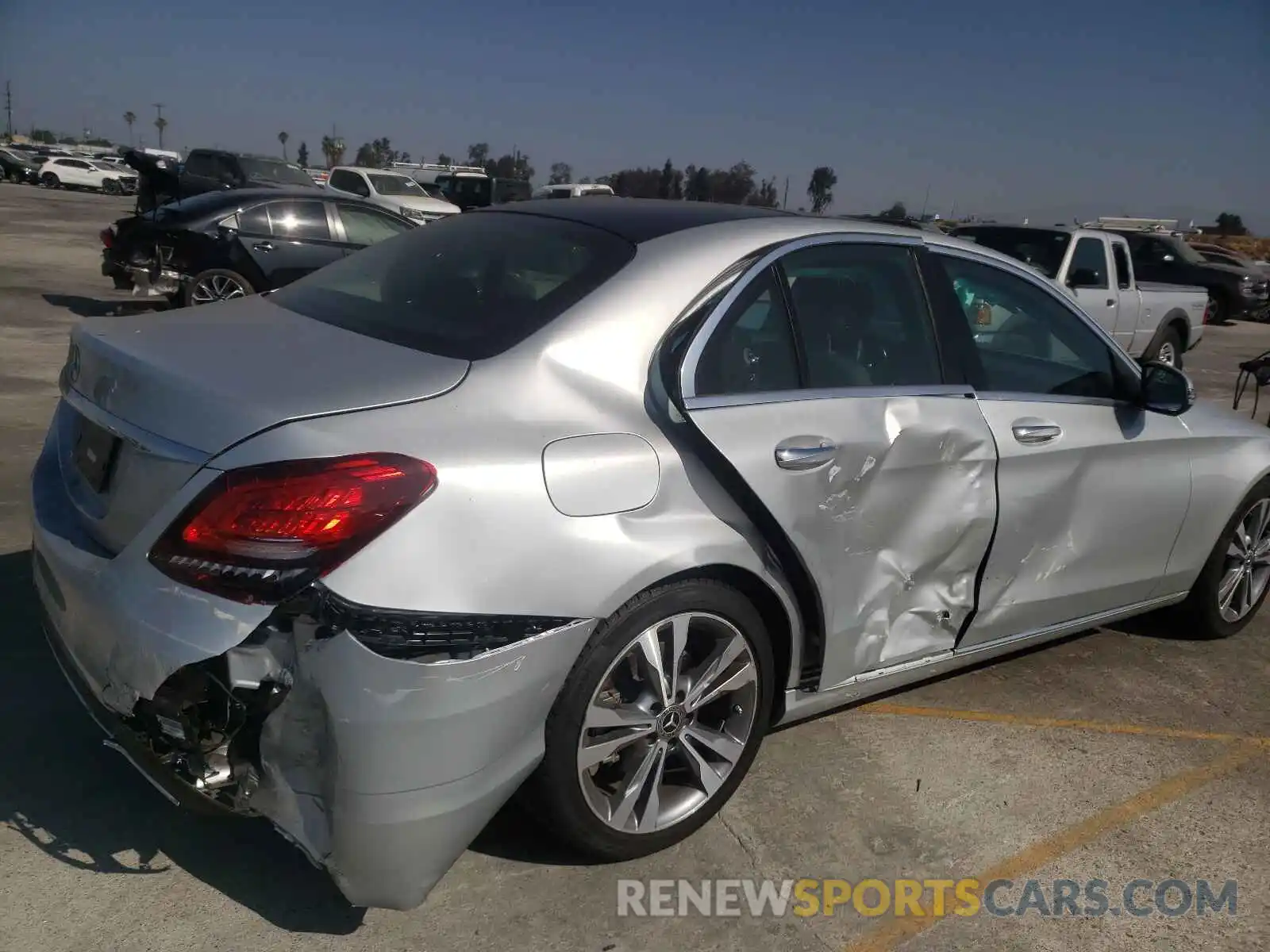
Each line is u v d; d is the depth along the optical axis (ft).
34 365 27.78
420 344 8.67
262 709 7.24
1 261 51.93
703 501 8.83
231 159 71.15
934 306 11.14
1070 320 12.65
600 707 8.48
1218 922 9.23
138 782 9.77
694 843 9.67
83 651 7.93
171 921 8.09
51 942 7.77
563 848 9.41
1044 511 11.71
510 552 7.57
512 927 8.40
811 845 9.79
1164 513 13.25
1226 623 15.21
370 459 7.21
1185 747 12.22
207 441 7.38
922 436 10.36
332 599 6.97
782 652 10.05
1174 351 42.57
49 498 9.05
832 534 9.73
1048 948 8.75
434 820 7.50
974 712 12.64
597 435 8.29
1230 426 14.19
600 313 8.86
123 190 158.30
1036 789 11.06
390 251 11.08
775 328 9.78
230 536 7.04
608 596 8.07
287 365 8.16
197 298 35.12
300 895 8.51
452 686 7.30
